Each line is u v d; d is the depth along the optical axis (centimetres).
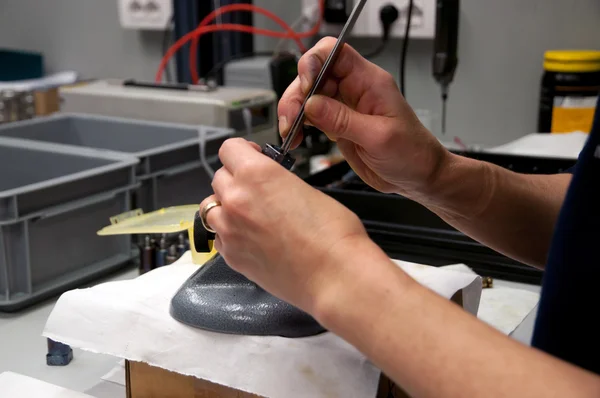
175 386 59
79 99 142
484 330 38
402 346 39
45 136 133
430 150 64
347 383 51
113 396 68
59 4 195
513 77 153
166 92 139
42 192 88
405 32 145
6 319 86
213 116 129
